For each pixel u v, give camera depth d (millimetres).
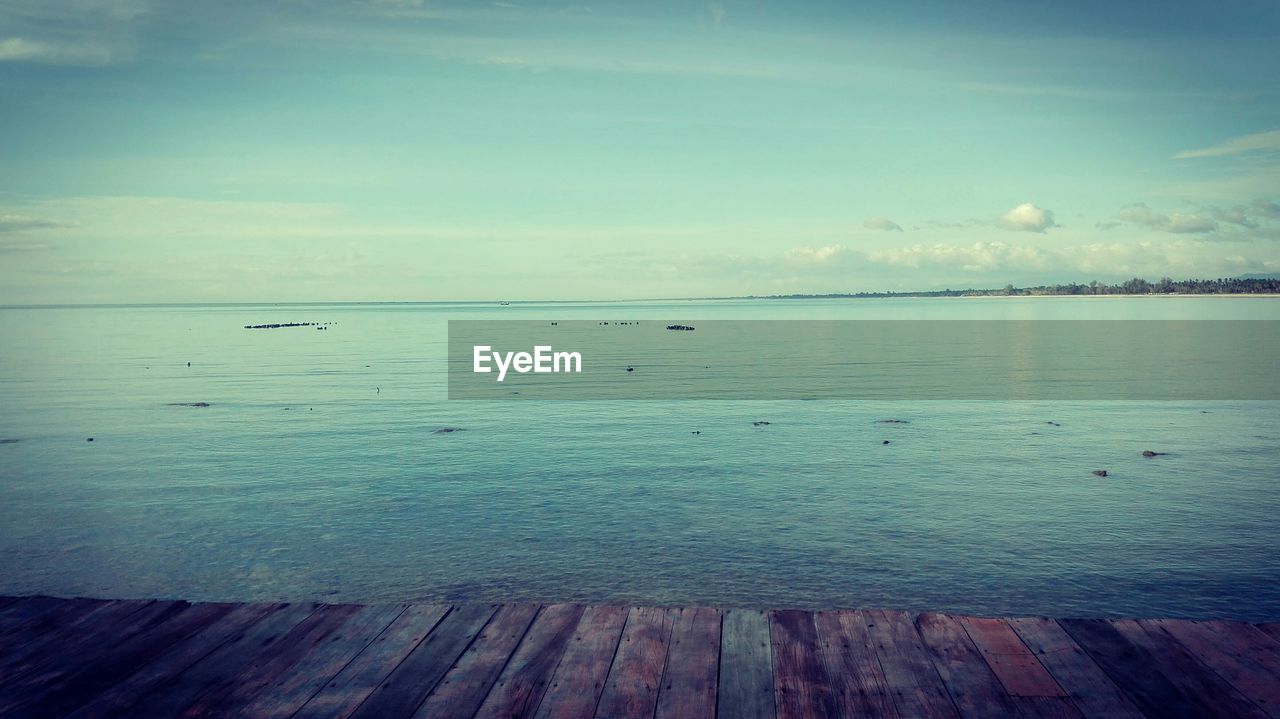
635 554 12461
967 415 28719
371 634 4734
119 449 22062
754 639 4637
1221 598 10539
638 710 3758
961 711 3732
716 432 25000
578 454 21172
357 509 15227
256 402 33281
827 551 12555
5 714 3732
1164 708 3746
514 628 4820
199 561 12242
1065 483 17250
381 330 122000
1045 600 10562
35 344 83562
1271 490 16359
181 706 3820
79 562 12211
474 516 14711
